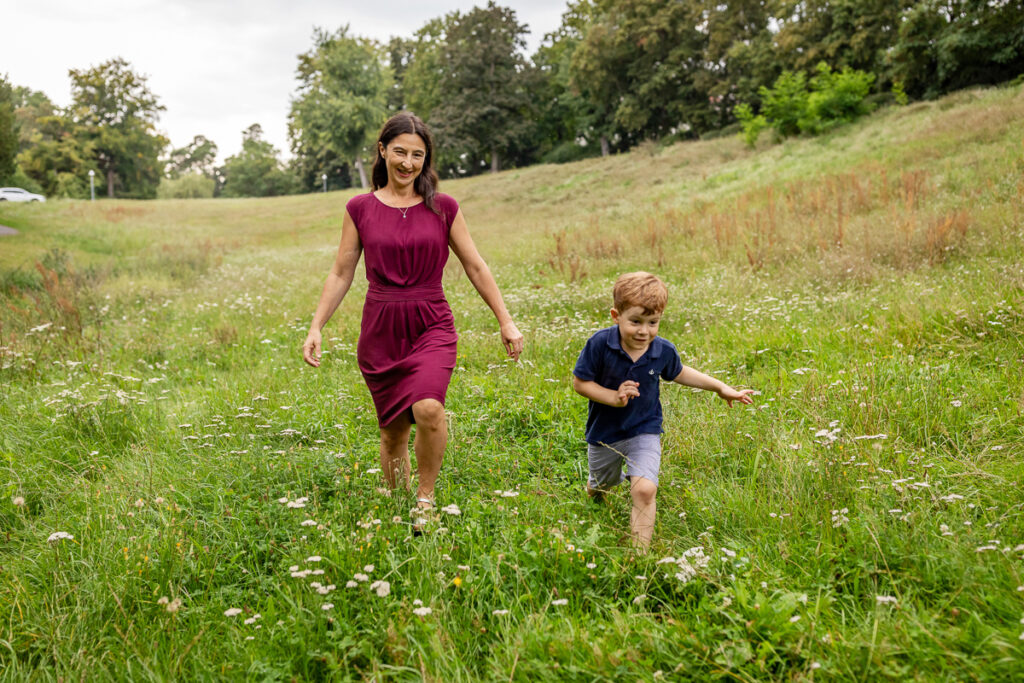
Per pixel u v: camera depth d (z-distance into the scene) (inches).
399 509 122.4
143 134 3213.6
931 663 77.5
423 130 129.1
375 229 127.4
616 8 2007.9
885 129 914.1
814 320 257.0
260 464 146.3
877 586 96.5
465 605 95.3
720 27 1818.4
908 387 167.3
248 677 82.4
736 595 89.1
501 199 1428.4
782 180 772.6
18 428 176.6
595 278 429.4
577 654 84.0
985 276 263.4
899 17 1411.2
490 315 322.3
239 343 299.0
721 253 447.5
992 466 131.6
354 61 2551.7
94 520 123.6
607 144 2388.0
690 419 163.9
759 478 134.4
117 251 804.0
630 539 112.0
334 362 247.9
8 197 1704.0
